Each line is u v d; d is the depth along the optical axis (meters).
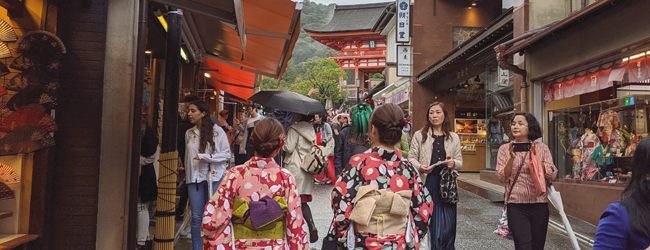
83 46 3.35
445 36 16.94
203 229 2.27
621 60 6.02
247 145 8.02
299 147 4.60
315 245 5.00
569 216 7.07
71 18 3.35
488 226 6.19
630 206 1.53
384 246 2.21
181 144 6.00
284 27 6.02
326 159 4.41
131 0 3.42
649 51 5.45
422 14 16.94
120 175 3.35
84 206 3.30
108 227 3.32
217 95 13.47
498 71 11.91
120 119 3.37
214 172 4.31
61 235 3.27
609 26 5.87
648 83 5.55
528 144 3.57
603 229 1.58
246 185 2.30
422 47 16.98
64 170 3.30
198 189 4.30
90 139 3.33
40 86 2.90
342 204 2.29
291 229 2.33
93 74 3.35
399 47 17.83
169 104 3.88
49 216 3.19
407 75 17.81
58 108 3.29
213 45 8.39
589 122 6.98
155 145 4.56
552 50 7.43
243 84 14.70
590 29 6.30
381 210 2.26
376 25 28.44
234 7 3.06
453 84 14.86
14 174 2.96
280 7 5.16
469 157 15.77
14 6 2.94
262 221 2.20
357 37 58.19
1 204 3.00
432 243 3.72
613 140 6.39
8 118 2.84
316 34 58.25
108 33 3.39
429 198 2.45
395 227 2.26
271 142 2.39
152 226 5.58
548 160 3.53
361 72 62.16
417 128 17.08
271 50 7.67
